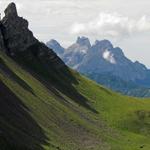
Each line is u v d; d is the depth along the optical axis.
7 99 119.12
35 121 121.94
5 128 94.81
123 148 150.62
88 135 148.00
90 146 134.25
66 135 131.38
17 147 89.00
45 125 125.62
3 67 153.88
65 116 152.12
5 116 105.06
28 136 103.81
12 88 134.50
